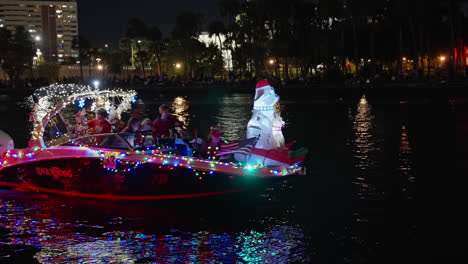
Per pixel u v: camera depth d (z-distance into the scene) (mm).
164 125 9625
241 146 9156
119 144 8836
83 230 7367
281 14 78125
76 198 9195
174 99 40562
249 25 88000
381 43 74938
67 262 6223
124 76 124812
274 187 9609
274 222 7578
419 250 6398
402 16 67250
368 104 30266
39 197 9305
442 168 10938
